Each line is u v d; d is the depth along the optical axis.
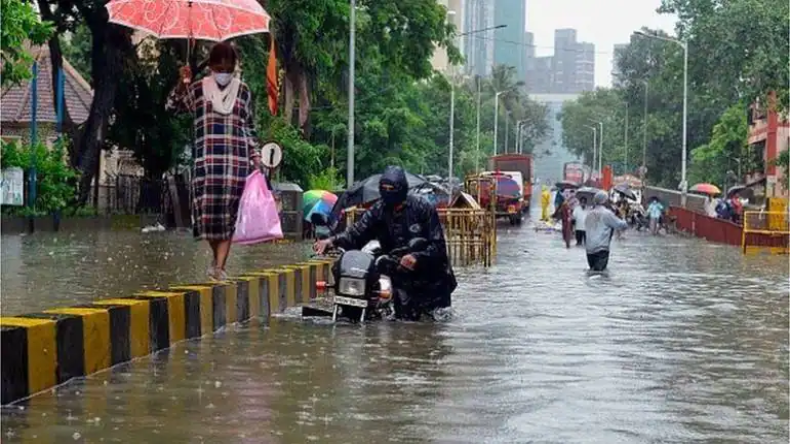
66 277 14.82
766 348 11.49
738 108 72.00
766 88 51.19
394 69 48.94
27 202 30.62
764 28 50.75
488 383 8.95
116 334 9.53
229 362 9.78
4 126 43.47
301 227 32.59
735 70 52.47
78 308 9.45
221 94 12.44
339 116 54.66
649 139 92.50
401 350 10.79
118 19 16.17
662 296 17.92
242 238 12.70
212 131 12.49
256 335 11.77
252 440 6.75
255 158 12.76
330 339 11.53
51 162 31.53
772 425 7.53
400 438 6.89
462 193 27.62
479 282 20.61
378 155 58.41
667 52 62.59
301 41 38.38
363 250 13.80
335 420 7.38
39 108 43.94
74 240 26.03
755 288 20.05
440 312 14.23
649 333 12.61
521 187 70.94
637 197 70.62
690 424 7.50
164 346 10.59
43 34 24.59
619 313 14.91
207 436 6.82
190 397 8.07
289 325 12.77
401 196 13.49
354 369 9.53
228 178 12.52
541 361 10.21
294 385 8.67
